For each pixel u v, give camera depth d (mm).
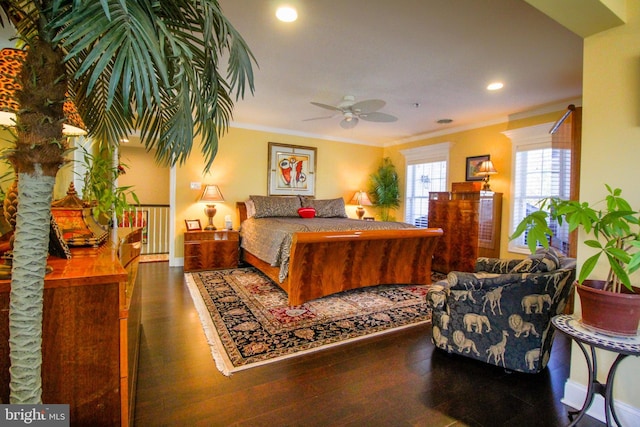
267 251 3920
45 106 759
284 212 5309
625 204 1370
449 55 2766
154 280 4246
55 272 1153
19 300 776
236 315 2998
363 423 1607
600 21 1596
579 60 2814
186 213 5191
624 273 1312
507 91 3611
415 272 4176
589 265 1423
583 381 1750
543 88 3502
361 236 3410
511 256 4543
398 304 3418
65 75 786
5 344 1022
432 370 2143
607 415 1489
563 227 3613
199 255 4793
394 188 6457
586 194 1730
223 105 1116
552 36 2422
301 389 1884
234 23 2307
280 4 2082
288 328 2734
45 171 779
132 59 637
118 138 1392
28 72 745
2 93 1050
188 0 879
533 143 4301
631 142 1573
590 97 1721
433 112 4453
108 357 1167
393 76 3232
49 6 721
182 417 1607
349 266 3662
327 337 2592
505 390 1928
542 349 2029
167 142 893
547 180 4133
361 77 3277
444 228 4945
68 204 1907
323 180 6277
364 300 3525
